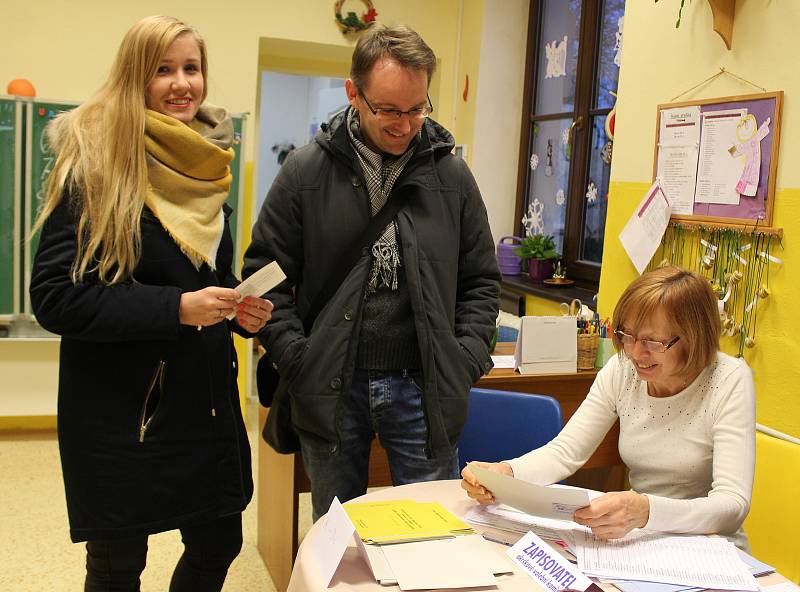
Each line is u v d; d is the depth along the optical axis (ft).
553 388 9.05
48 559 9.39
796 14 7.25
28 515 10.59
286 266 6.37
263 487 9.75
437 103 17.01
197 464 5.56
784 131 7.41
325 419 5.98
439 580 4.06
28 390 13.79
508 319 12.15
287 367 6.11
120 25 13.89
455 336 6.54
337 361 5.96
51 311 5.04
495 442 7.21
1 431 14.11
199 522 5.66
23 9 13.38
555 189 15.29
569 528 4.86
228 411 5.75
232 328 6.27
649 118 9.34
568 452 5.90
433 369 6.06
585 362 9.16
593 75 14.03
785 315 7.41
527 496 4.62
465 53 16.38
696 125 8.51
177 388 5.43
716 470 5.26
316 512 6.35
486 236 6.72
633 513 4.65
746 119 7.82
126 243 5.12
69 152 5.15
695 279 5.36
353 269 6.03
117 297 5.09
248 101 14.87
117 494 5.32
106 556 5.54
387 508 5.01
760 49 7.66
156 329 5.11
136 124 5.17
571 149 14.55
